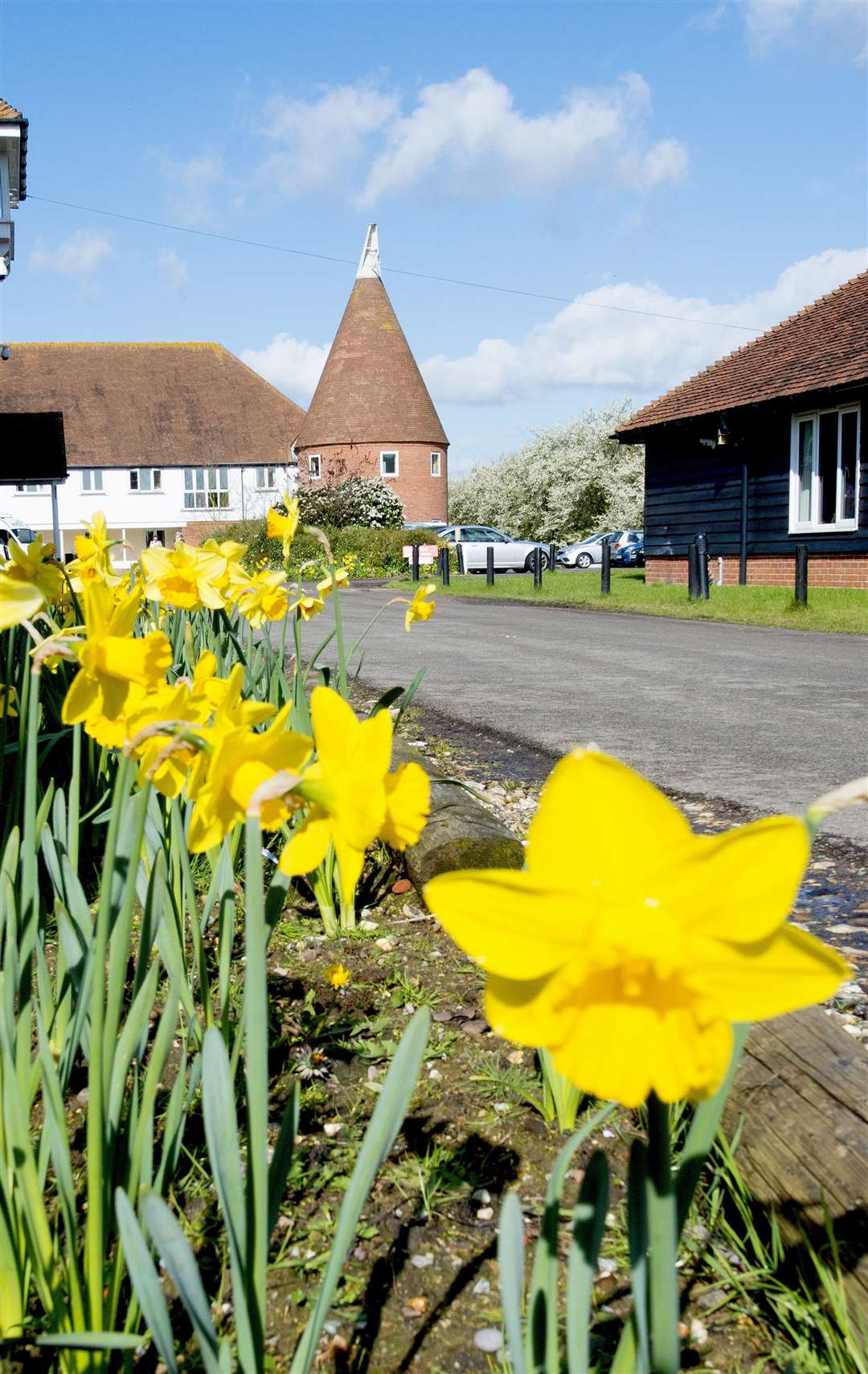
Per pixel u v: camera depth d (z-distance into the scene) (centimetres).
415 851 313
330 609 1686
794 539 1672
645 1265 87
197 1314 97
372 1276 158
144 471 4728
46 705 322
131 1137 138
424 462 4612
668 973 59
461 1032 233
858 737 573
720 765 512
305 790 80
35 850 150
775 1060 176
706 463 1853
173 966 186
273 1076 214
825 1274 141
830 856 377
